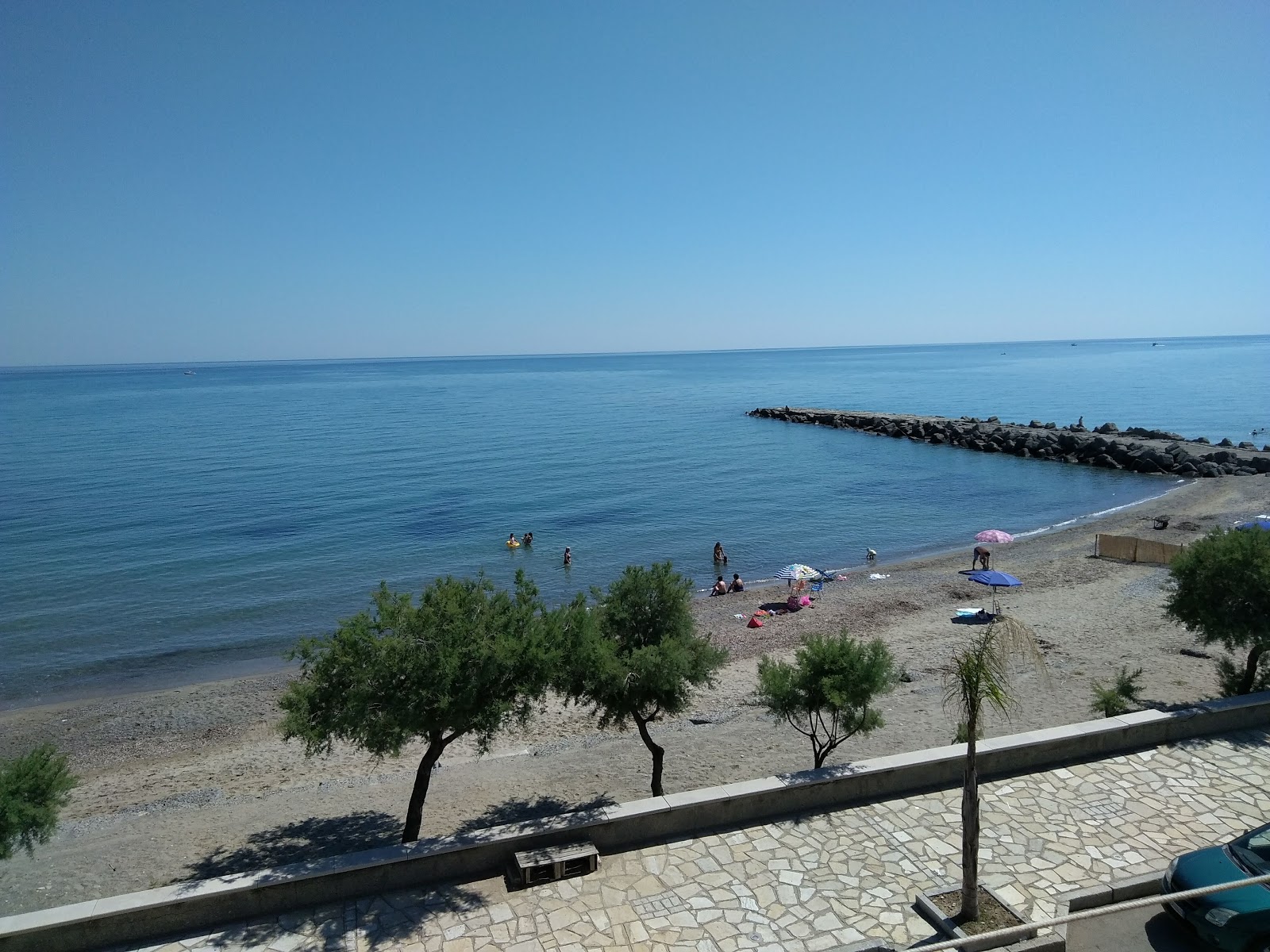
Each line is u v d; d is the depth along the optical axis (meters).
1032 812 11.93
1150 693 20.09
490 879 10.62
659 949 9.18
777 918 9.69
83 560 41.38
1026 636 9.97
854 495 57.94
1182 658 22.84
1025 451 73.81
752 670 24.78
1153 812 11.86
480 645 11.85
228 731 22.23
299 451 80.19
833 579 37.41
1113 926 9.59
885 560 41.59
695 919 9.69
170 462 73.19
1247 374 175.62
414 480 63.69
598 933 9.48
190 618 33.12
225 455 77.06
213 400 154.25
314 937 9.51
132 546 44.19
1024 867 10.58
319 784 18.33
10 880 14.68
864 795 12.44
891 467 69.56
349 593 36.38
